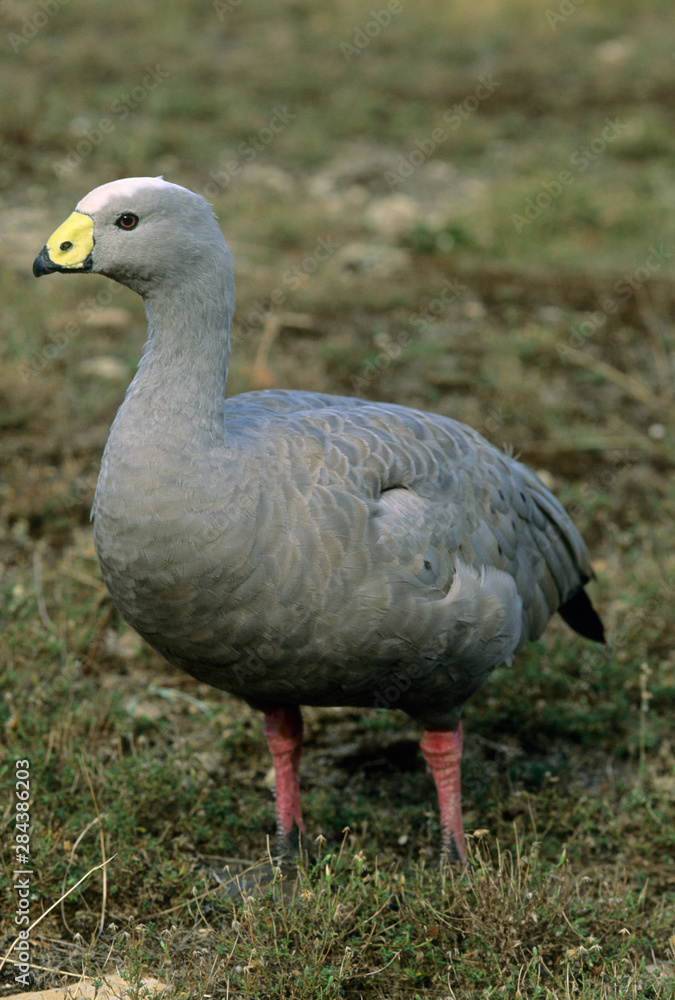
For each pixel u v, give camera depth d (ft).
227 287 19.67
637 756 26.45
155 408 18.92
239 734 25.36
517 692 27.37
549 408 39.81
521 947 19.25
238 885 20.99
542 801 23.89
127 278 19.56
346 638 19.51
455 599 20.39
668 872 22.65
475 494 21.90
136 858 20.75
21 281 45.16
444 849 22.29
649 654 29.32
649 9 90.74
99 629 28.32
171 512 18.51
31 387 37.42
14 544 31.60
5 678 25.43
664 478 36.94
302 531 18.95
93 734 24.63
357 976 18.90
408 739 26.35
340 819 23.56
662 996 18.67
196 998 18.21
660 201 59.47
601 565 31.96
